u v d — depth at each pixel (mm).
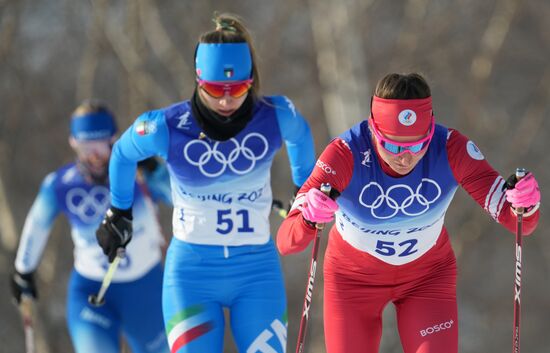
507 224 14203
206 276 15844
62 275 53844
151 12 46938
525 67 53969
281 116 16047
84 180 20578
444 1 48781
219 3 50562
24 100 50812
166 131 15711
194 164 15734
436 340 14320
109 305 20203
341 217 14680
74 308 20156
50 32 53344
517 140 49812
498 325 57219
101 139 20375
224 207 15875
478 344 56906
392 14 51688
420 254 14766
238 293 15953
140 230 20281
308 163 16828
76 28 53312
